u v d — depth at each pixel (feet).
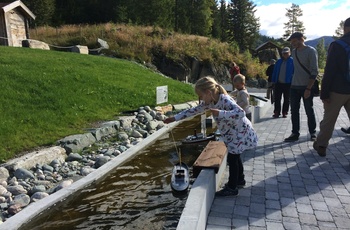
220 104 12.18
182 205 14.93
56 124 25.80
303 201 12.80
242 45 227.20
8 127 22.84
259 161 17.81
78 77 37.27
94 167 20.31
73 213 14.12
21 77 32.30
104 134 26.30
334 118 16.87
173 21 173.88
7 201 15.24
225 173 16.16
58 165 19.94
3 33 64.95
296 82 21.22
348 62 15.49
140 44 88.43
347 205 12.38
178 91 47.11
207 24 195.83
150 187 16.90
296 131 21.80
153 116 33.76
